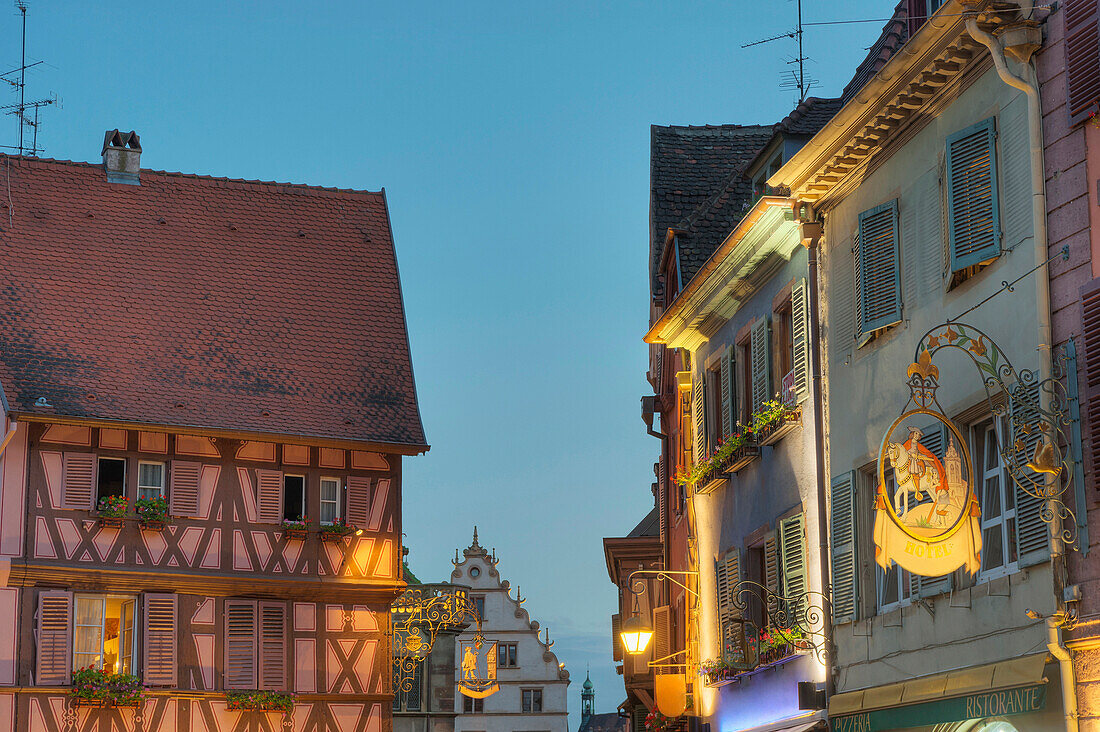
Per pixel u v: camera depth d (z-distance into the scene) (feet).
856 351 57.82
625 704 118.01
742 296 72.54
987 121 48.24
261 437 94.12
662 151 96.27
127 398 92.73
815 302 61.52
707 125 98.58
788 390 65.62
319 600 94.79
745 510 71.67
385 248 111.65
